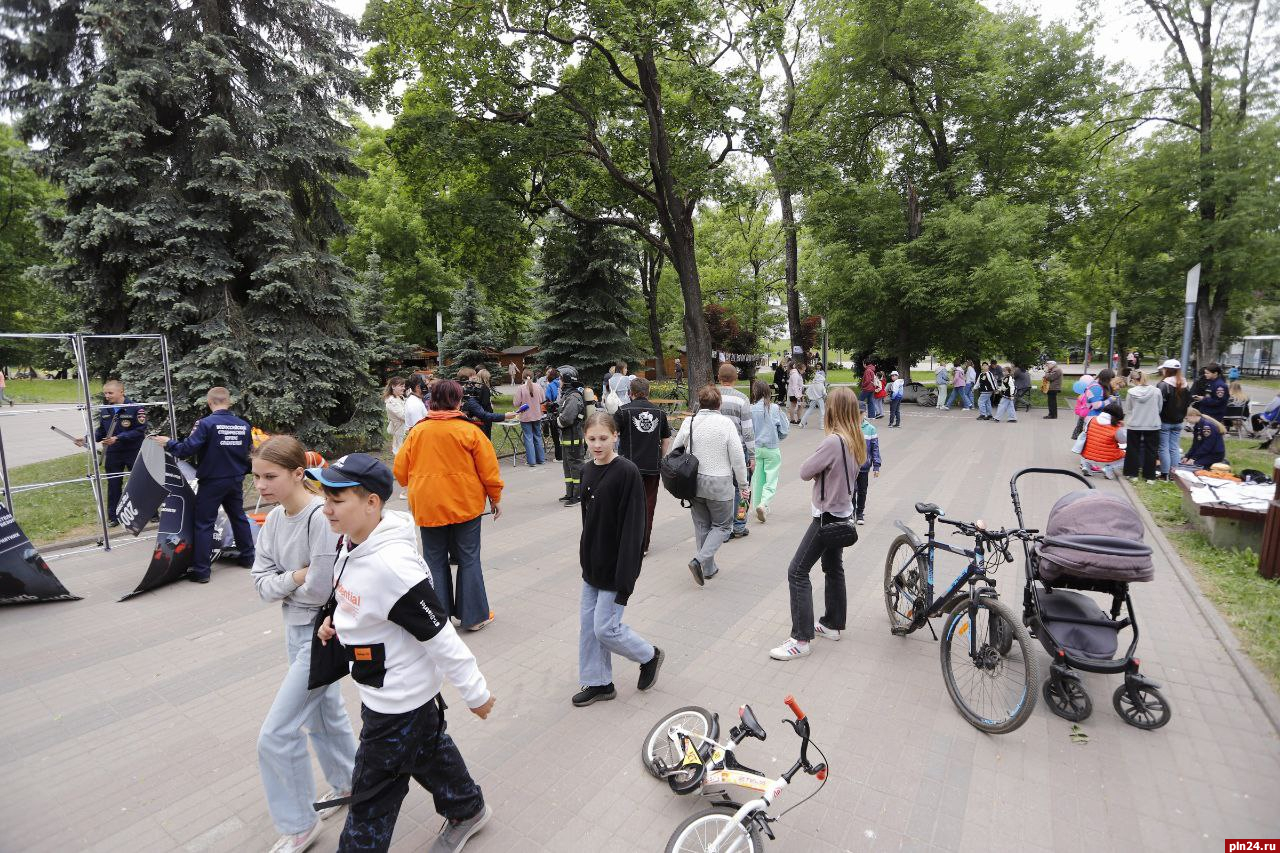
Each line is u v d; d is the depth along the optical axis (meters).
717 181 16.42
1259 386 26.94
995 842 2.75
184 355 10.77
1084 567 3.55
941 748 3.41
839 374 50.09
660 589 5.84
